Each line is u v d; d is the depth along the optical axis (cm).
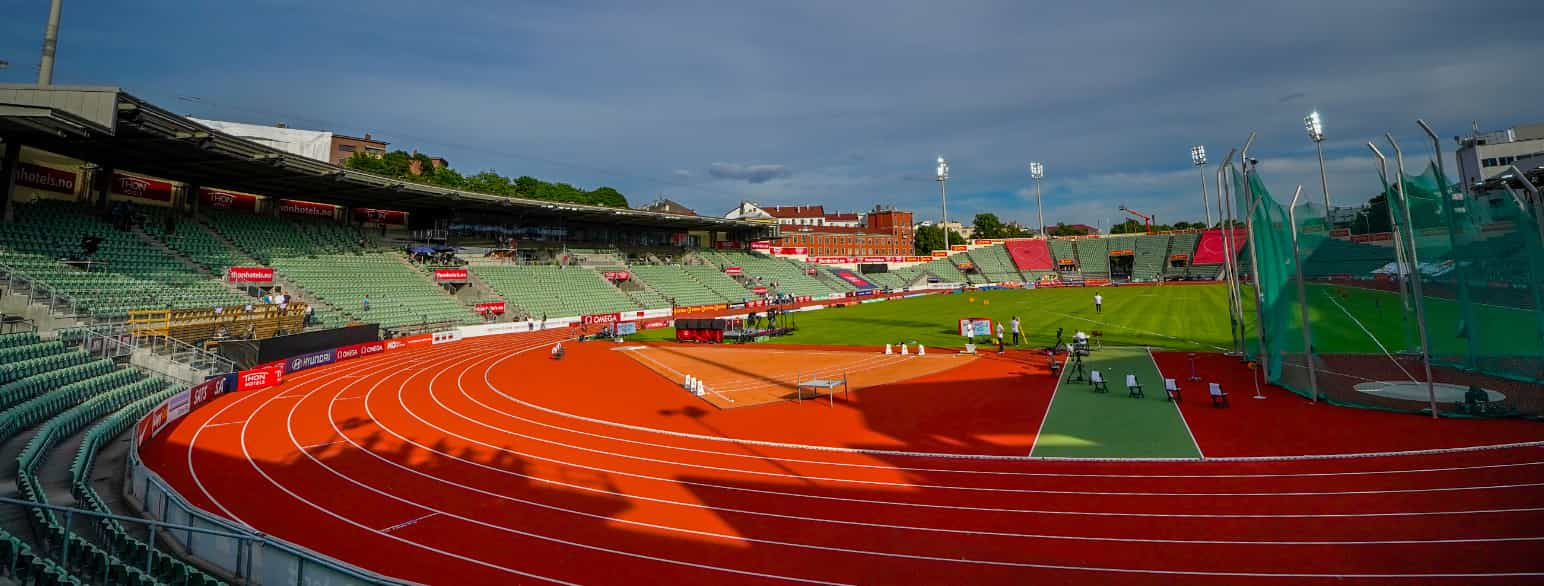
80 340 2367
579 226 7850
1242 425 1748
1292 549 1008
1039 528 1138
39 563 775
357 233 5609
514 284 6119
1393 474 1312
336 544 1120
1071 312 5531
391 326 4572
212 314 3288
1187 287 8225
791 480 1453
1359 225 3766
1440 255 1898
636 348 4312
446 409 2312
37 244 3052
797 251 10881
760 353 3853
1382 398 1934
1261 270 2383
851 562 1033
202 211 4528
